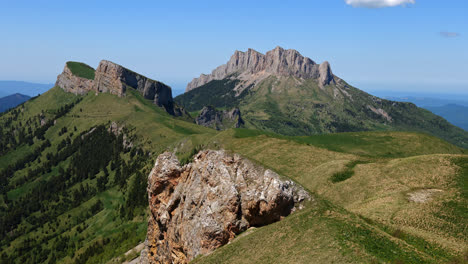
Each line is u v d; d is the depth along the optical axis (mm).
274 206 64438
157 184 89875
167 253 83875
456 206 68812
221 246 67375
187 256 73688
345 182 100500
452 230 60000
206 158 81312
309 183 109250
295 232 55938
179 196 84125
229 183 71250
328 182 104500
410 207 71750
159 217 88250
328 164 117812
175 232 80312
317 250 48688
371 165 108688
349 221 55281
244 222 67625
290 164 137750
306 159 140875
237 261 55750
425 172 93688
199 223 72000
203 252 68625
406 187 86125
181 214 80188
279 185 66000
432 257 47812
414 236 58031
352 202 88062
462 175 86688
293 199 67062
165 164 90125
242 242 60594
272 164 140750
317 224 55906
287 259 49688
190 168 84938
